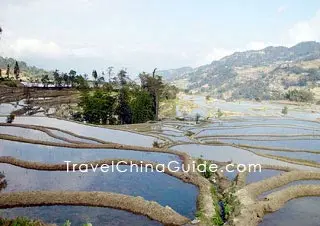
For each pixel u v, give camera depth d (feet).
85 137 256.93
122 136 285.43
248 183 165.17
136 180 159.33
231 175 181.78
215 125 436.76
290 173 176.45
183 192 146.41
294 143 312.91
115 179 159.53
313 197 149.28
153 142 263.70
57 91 628.69
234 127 417.49
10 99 539.70
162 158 204.44
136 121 442.09
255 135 345.31
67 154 201.05
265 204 131.03
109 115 426.10
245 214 118.73
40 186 143.74
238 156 231.50
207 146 262.67
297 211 132.05
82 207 125.80
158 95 492.95
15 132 263.08
